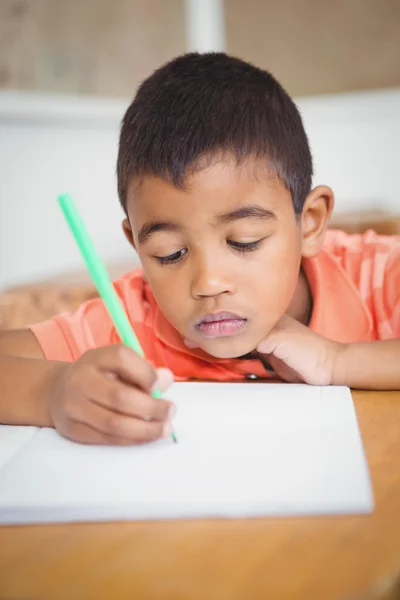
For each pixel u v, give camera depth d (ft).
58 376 2.09
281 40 7.69
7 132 5.80
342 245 3.46
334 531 1.29
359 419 2.00
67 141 6.36
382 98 7.41
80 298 4.51
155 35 7.11
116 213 6.99
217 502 1.39
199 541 1.28
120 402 1.79
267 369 2.80
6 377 2.17
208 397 2.19
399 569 1.14
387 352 2.40
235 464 1.60
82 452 1.76
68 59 6.25
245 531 1.31
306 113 7.52
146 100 2.58
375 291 3.20
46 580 1.17
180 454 1.69
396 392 2.32
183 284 2.38
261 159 2.39
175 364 2.98
